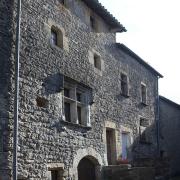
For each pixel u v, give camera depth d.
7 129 9.56
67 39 12.97
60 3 12.92
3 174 9.28
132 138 17.00
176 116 22.92
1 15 10.03
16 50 10.17
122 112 16.33
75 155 12.21
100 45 15.33
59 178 11.37
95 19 15.30
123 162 14.85
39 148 10.59
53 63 11.93
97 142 13.76
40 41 11.48
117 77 16.39
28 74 10.68
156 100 21.09
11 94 9.87
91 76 14.13
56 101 11.73
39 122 10.78
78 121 13.12
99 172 13.57
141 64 19.53
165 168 16.84
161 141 21.11
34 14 11.43
